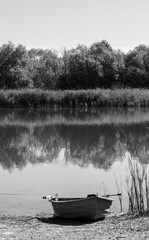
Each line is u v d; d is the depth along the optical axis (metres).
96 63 107.75
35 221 14.94
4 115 66.00
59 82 109.88
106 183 21.42
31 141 38.50
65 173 24.36
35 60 129.62
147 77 109.88
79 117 61.22
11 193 19.78
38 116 63.97
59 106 78.38
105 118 59.00
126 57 118.94
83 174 23.92
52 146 35.31
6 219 15.30
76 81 108.69
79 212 14.94
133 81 110.19
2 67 109.62
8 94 78.94
